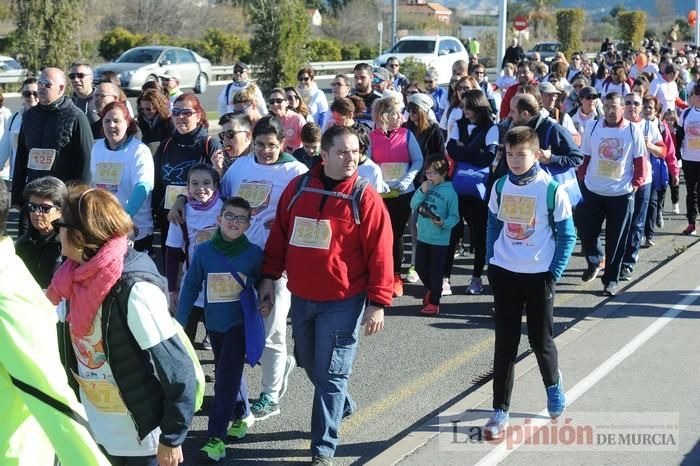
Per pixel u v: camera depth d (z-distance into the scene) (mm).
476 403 5820
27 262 6285
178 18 52281
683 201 13656
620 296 8203
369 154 8500
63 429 2883
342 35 58938
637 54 23906
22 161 7512
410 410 5957
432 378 6562
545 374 5406
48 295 3465
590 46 63656
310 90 12406
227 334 5316
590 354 6562
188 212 6164
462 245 10438
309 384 6516
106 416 3633
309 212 4883
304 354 5098
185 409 3451
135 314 3348
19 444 2971
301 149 7898
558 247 5211
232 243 5312
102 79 9773
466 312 8242
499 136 8234
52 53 20141
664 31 70562
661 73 15703
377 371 6703
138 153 6930
